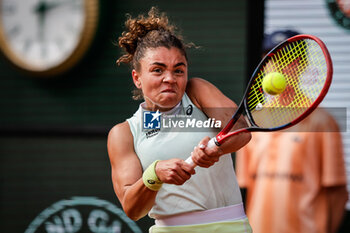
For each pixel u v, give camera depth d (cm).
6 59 2231
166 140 888
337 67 2039
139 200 841
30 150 2225
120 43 938
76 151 2198
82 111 2220
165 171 798
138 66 881
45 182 2211
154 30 891
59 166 2205
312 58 910
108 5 2178
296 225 1440
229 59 2106
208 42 2119
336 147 1438
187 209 884
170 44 851
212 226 879
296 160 1452
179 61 850
